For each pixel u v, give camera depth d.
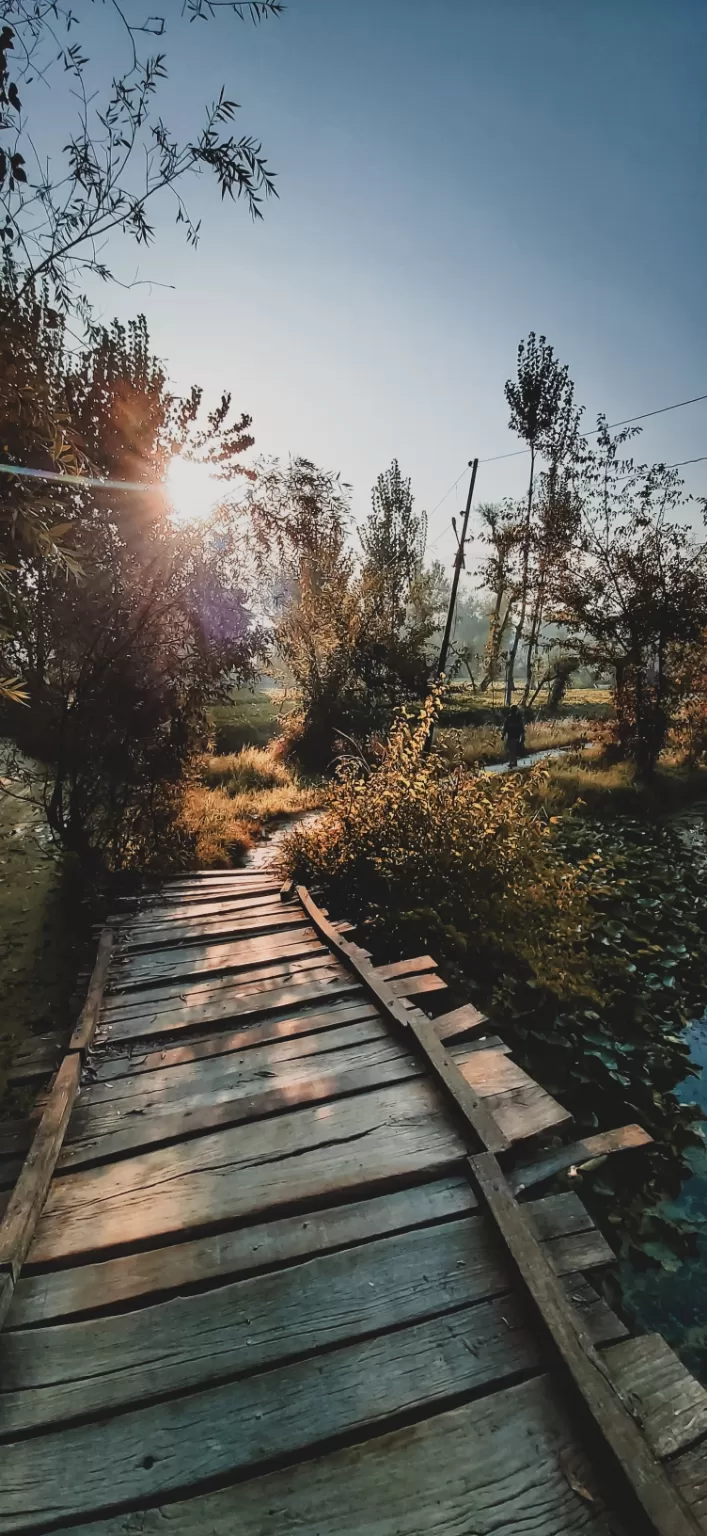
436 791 6.57
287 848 7.55
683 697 13.34
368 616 18.00
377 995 3.98
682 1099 4.05
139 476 6.44
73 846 6.90
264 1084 3.25
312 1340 1.95
